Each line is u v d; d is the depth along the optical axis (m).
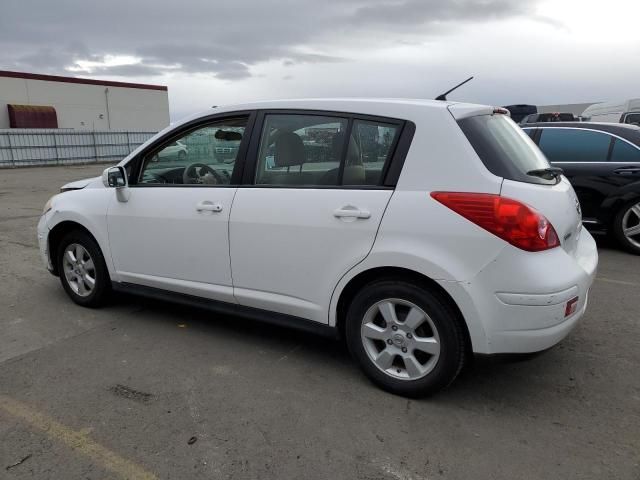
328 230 2.98
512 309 2.56
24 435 2.60
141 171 3.89
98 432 2.63
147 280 3.90
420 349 2.83
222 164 3.50
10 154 27.39
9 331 3.95
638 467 2.34
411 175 2.80
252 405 2.88
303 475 2.31
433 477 2.29
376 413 2.80
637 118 12.95
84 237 4.23
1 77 33.31
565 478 2.28
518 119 15.91
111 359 3.46
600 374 3.23
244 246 3.32
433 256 2.67
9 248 6.80
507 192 2.59
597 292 4.80
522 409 2.83
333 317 3.09
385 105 2.98
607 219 6.30
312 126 3.15
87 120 38.88
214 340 3.78
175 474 2.31
